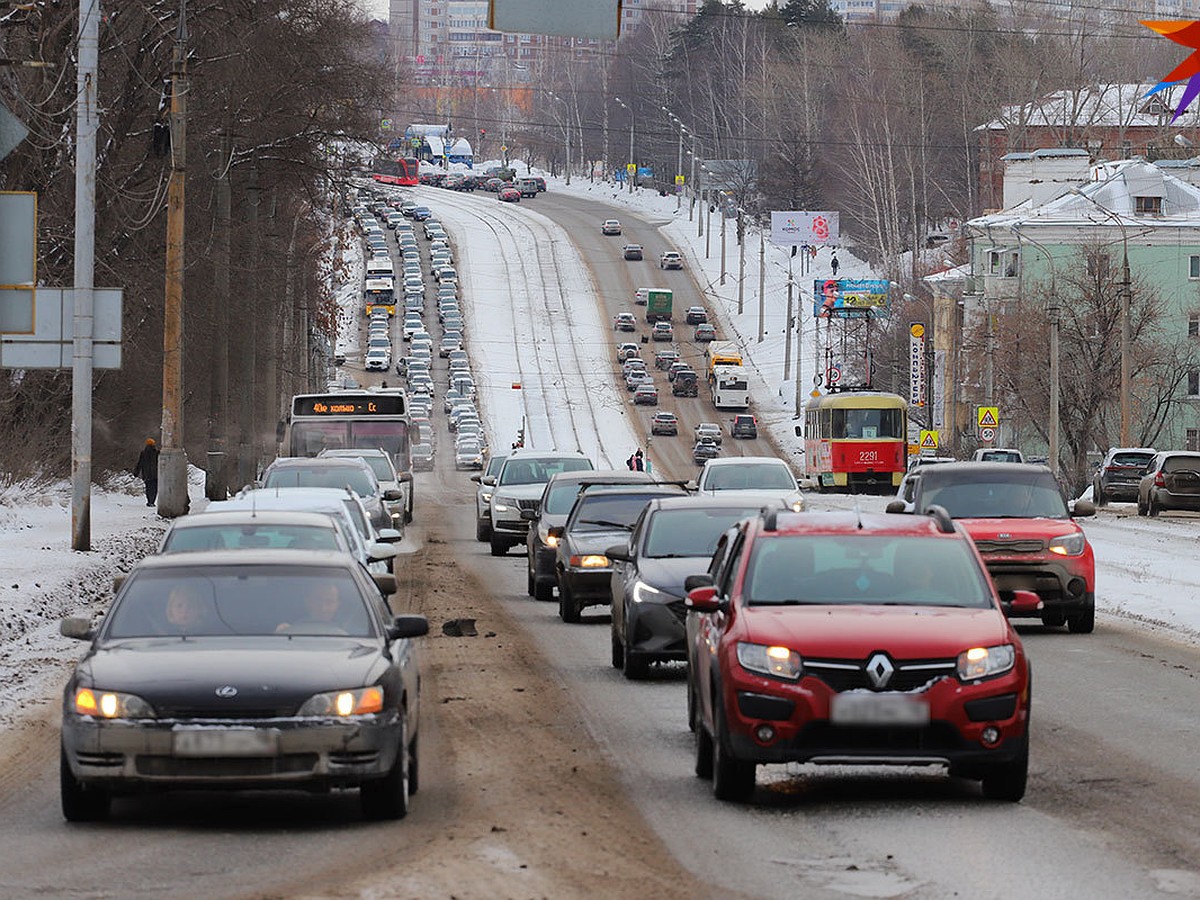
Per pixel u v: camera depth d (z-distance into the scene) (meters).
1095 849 30.30
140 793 32.25
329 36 158.38
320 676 32.50
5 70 122.75
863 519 39.59
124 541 106.88
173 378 127.31
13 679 55.31
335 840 31.45
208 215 168.75
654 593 54.69
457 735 44.41
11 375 137.88
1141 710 48.34
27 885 27.66
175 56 122.94
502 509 115.56
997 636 34.94
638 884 27.52
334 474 89.25
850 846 30.66
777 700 34.19
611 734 44.56
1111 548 118.88
